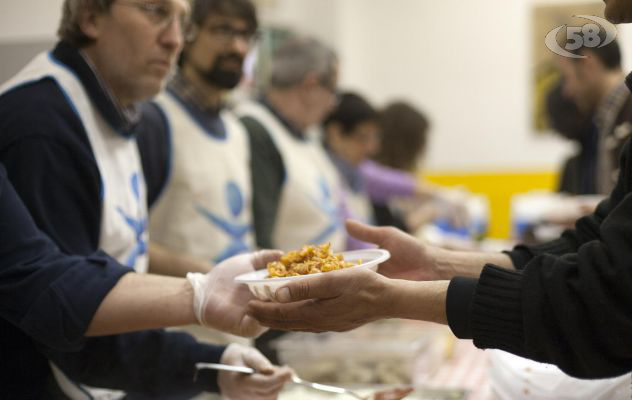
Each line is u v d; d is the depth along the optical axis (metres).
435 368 2.17
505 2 6.59
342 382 1.95
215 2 2.22
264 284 1.22
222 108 2.46
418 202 4.34
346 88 6.59
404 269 1.58
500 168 6.61
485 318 1.13
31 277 1.27
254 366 1.55
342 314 1.21
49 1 2.16
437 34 6.79
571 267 1.09
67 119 1.44
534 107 6.59
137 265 1.66
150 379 1.57
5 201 1.30
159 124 2.07
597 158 3.22
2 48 2.10
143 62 1.57
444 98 6.80
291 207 2.77
